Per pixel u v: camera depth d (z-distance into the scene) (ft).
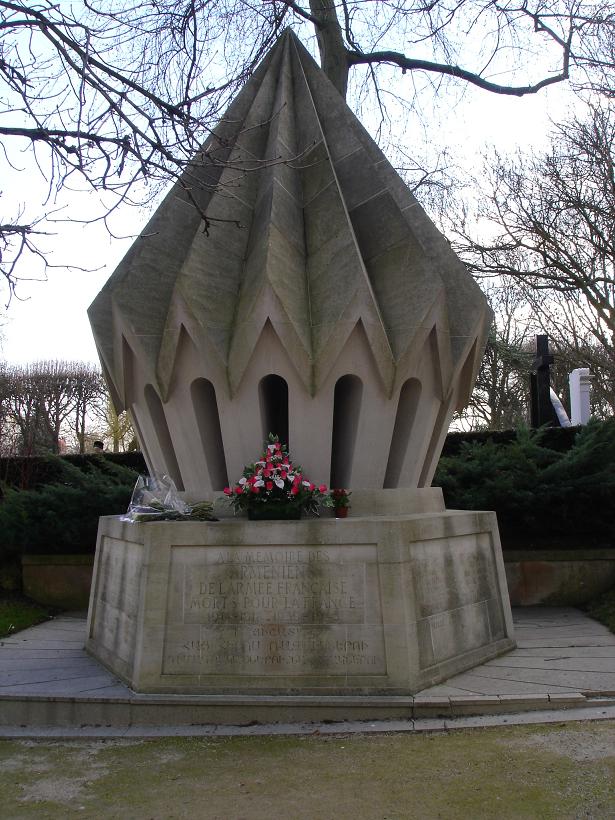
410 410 26.94
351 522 21.53
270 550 21.67
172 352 25.70
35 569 39.91
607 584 37.27
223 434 25.54
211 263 26.89
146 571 21.80
